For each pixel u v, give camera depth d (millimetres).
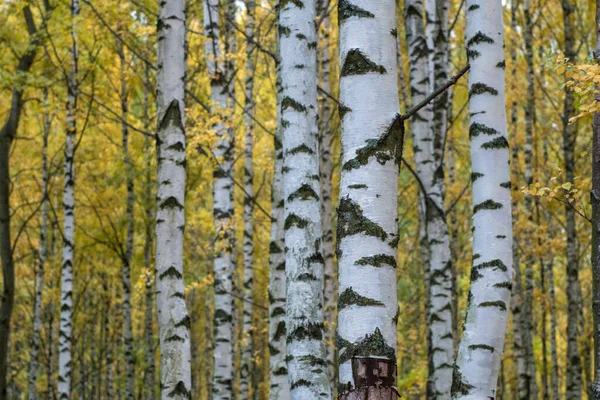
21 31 14531
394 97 4148
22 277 25969
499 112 5785
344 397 3861
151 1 14164
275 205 10508
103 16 13961
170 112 7574
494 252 5531
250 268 16438
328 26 14445
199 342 35281
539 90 17375
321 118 15320
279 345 9820
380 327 3887
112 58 15969
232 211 13375
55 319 28734
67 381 16188
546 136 17031
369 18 4172
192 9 17094
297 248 6379
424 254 14898
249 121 14539
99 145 20875
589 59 6078
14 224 25031
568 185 6762
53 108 15961
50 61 14406
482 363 5355
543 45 15883
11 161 23000
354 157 4078
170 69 7621
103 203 21891
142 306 27109
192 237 26156
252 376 29000
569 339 14898
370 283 3928
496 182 5664
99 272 25828
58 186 23516
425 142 10469
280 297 10047
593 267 6246
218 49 12648
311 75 6652
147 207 19734
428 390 10492
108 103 18250
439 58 11234
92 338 29891
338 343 3963
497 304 5441
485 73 5820
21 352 31750
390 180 4055
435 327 10047
